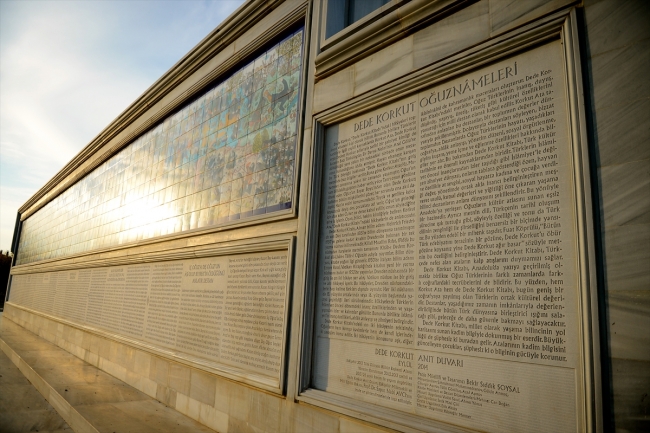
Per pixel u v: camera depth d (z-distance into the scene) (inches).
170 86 314.5
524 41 122.3
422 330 131.9
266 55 230.5
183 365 228.5
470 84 135.2
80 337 381.7
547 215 111.8
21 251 766.5
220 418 194.9
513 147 121.6
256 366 186.2
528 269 112.7
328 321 160.9
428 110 145.2
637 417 88.7
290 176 197.2
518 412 108.3
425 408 126.3
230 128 248.2
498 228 120.4
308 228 170.6
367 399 141.4
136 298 300.7
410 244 140.9
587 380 95.1
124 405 228.1
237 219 219.8
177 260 260.4
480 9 135.1
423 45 148.6
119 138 395.2
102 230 409.1
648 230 93.7
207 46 269.3
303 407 157.4
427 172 141.1
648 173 95.7
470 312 122.0
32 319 569.6
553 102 115.9
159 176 320.5
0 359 392.8
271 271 190.5
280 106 212.4
